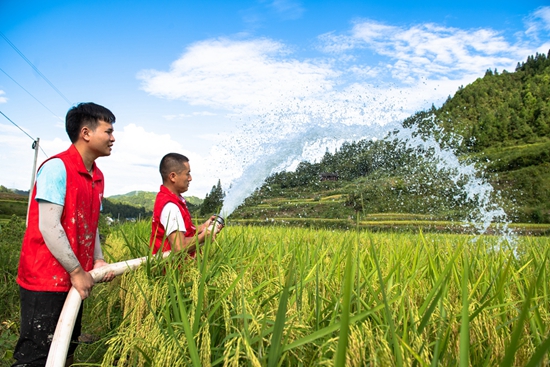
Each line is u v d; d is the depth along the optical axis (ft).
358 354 6.20
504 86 296.10
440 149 81.71
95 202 10.80
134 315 9.84
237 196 17.21
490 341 7.68
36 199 9.38
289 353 7.66
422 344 6.88
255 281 12.38
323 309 9.14
